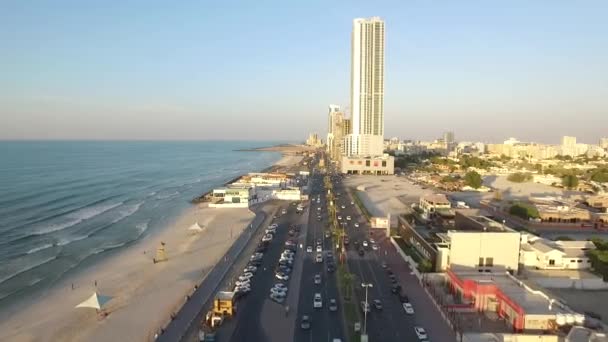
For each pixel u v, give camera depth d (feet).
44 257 394.93
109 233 487.61
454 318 251.80
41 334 246.06
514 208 547.08
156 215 591.37
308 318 254.88
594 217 515.09
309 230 487.61
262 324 248.32
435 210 452.35
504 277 289.53
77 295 305.12
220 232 483.92
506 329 238.07
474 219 356.79
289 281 319.47
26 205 635.25
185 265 366.02
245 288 298.97
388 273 334.24
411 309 262.67
